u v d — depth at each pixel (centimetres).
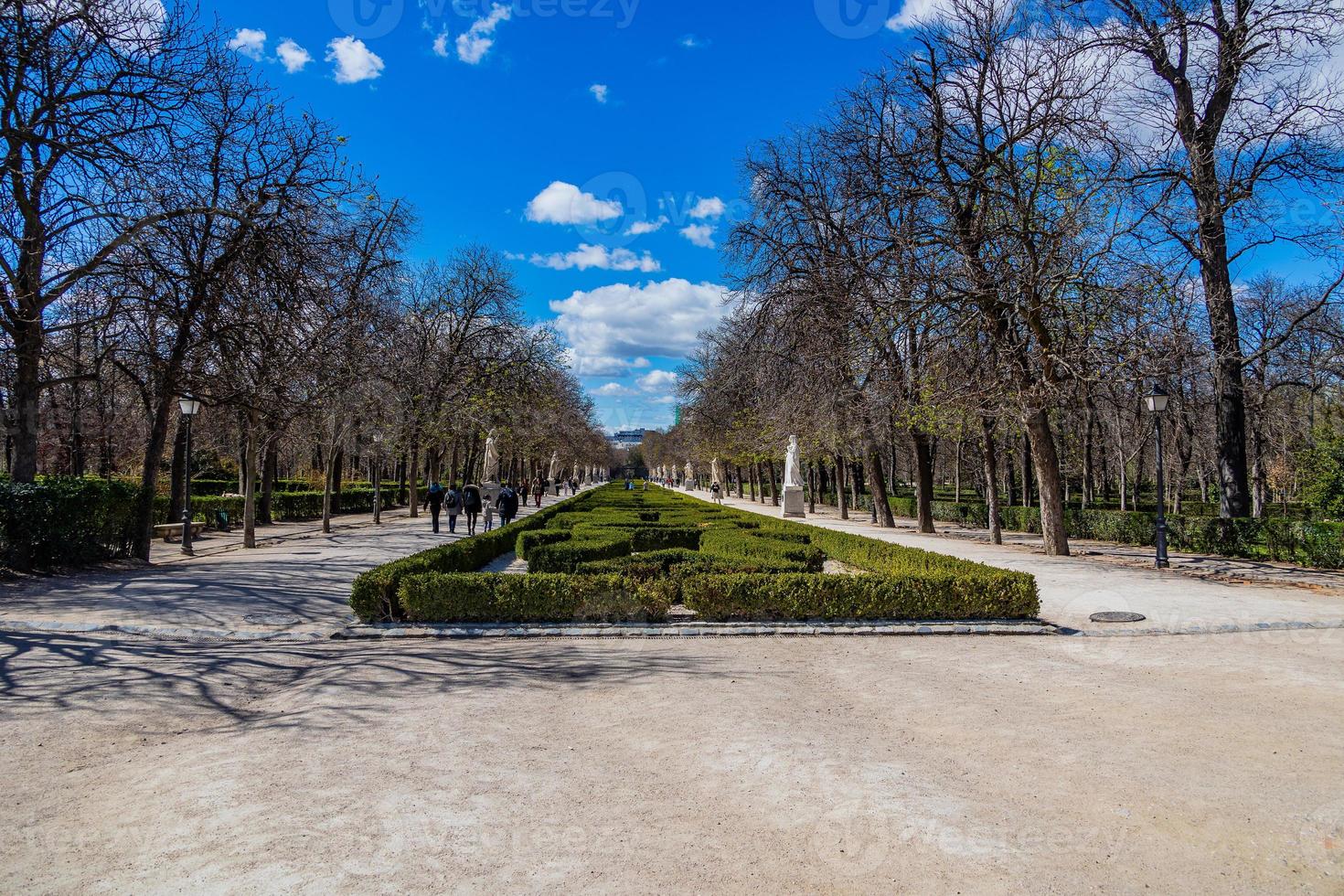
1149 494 4988
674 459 9000
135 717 570
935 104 1720
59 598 1047
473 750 493
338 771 457
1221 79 1577
